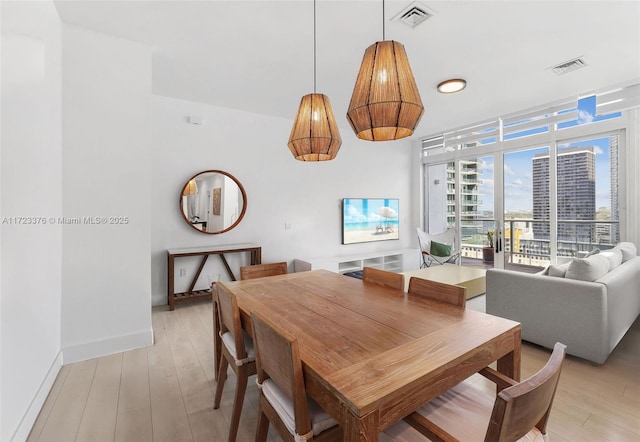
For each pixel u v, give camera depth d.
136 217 2.58
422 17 2.30
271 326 1.15
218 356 2.04
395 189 6.06
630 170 3.55
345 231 5.34
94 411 1.78
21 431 1.53
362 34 2.51
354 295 1.85
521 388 0.74
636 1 2.13
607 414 1.73
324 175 5.13
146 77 2.64
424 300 1.74
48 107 2.01
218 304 1.90
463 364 1.11
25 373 1.61
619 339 2.49
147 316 2.64
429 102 4.08
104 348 2.45
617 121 3.63
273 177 4.61
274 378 1.18
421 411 1.17
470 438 1.03
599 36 2.57
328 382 0.92
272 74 3.23
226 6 2.16
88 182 2.39
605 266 2.53
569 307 2.35
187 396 1.93
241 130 4.32
